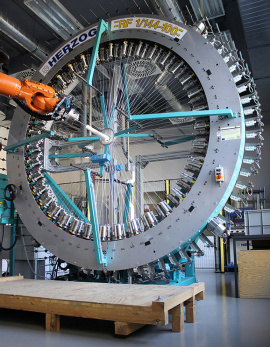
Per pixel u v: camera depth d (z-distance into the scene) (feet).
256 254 15.96
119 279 15.48
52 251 16.01
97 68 22.63
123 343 8.81
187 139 17.35
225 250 33.63
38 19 22.61
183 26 15.21
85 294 10.55
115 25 16.43
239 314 12.05
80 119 24.98
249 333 9.51
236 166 13.33
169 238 13.75
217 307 13.37
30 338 9.38
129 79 22.40
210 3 17.56
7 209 19.56
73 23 19.54
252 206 33.63
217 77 14.26
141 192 33.81
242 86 15.11
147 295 10.15
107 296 10.13
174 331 9.80
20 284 13.20
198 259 36.63
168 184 35.06
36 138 16.28
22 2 21.11
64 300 9.79
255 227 17.69
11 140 18.10
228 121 13.76
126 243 14.52
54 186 18.22
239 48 25.03
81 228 15.87
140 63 20.35
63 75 18.08
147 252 14.03
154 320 8.46
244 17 18.74
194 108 15.26
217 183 13.39
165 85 22.76
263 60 23.29
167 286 11.87
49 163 17.93
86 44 17.03
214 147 13.73
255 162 14.92
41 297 10.23
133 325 9.39
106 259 14.70
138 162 34.53
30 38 21.67
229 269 33.42
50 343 8.91
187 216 13.62
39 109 13.42
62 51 17.70
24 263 21.33
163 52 15.76
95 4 21.17
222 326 10.33
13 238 19.77
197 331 9.80
